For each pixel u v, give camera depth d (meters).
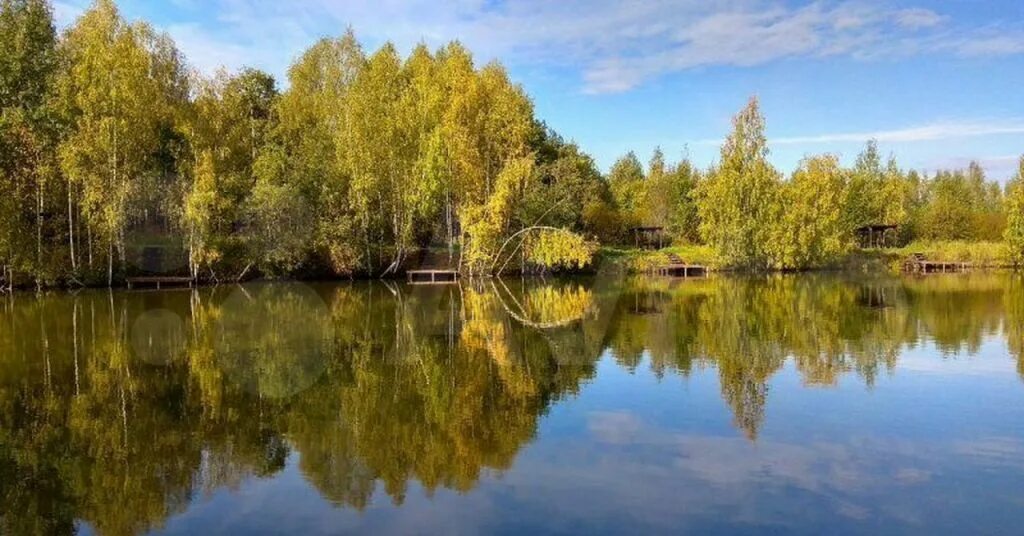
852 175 65.19
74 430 11.24
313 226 42.25
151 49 41.88
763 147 49.19
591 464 9.45
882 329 21.16
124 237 36.75
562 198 47.75
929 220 66.81
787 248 48.00
